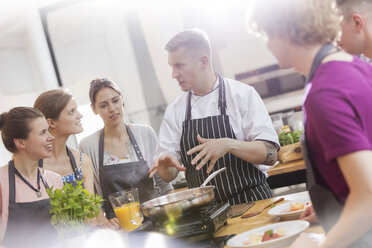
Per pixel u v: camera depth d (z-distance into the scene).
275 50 1.08
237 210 1.88
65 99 2.58
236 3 4.52
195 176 2.25
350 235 0.93
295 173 3.10
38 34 4.59
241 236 1.44
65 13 4.87
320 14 1.00
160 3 4.77
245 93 2.19
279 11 1.01
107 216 2.74
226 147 1.91
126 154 2.82
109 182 2.75
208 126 2.20
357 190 0.91
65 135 2.61
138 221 2.14
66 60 5.05
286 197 1.90
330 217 1.06
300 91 4.59
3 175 2.35
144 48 4.91
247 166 2.15
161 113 4.98
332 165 1.00
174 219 1.60
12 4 4.60
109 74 5.05
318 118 0.95
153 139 2.88
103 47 5.04
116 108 2.75
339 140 0.92
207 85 2.24
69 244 1.69
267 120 2.15
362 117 0.94
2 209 2.32
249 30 1.12
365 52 1.60
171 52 2.16
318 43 1.03
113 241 1.65
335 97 0.94
